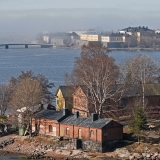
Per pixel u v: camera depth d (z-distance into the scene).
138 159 145.62
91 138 156.25
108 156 149.38
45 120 172.00
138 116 162.25
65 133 165.75
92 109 186.00
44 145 164.38
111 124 155.25
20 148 166.00
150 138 158.25
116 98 190.25
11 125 184.75
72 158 150.38
